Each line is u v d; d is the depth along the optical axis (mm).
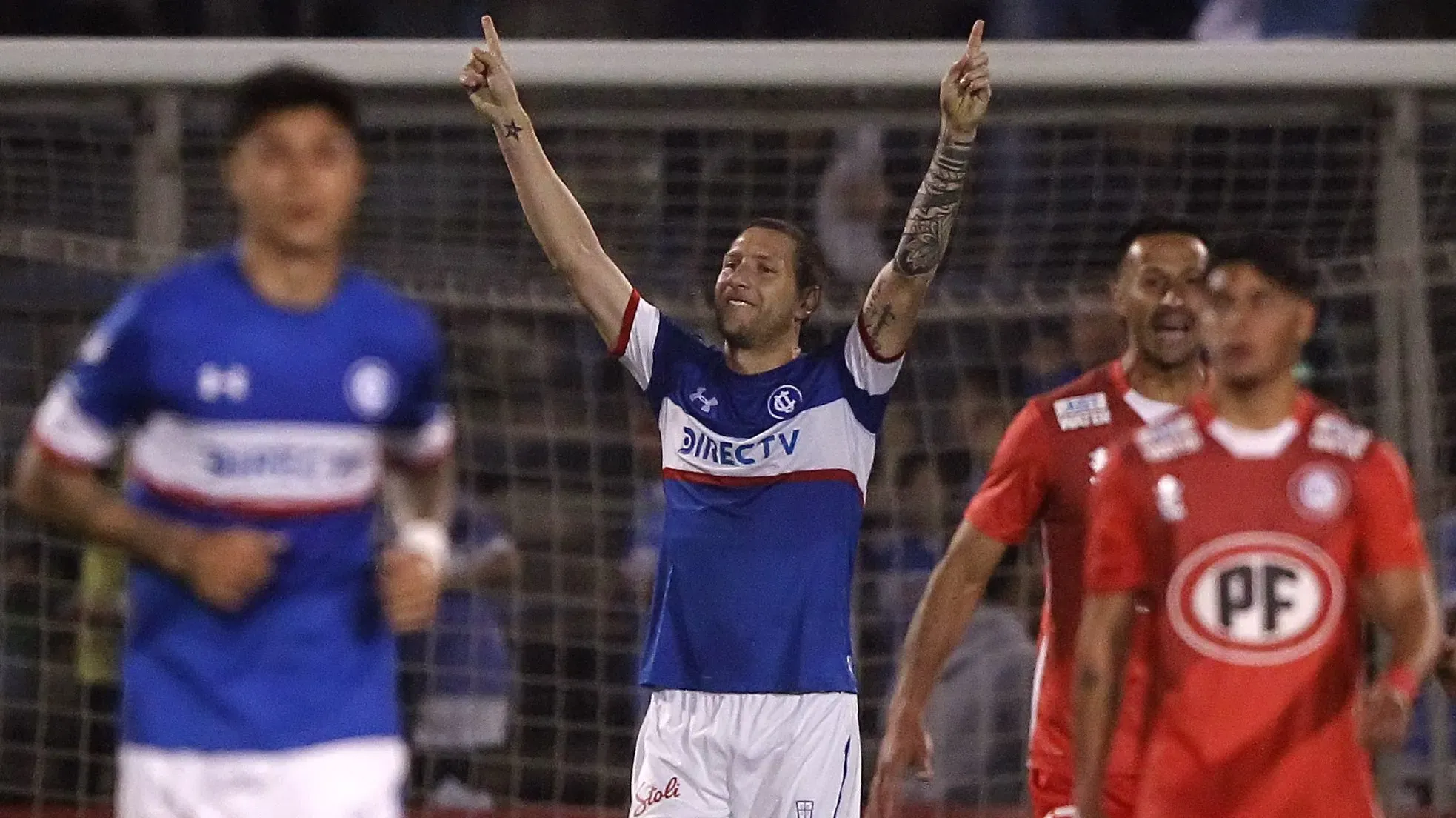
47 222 24891
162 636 12367
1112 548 14805
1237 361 14484
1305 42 22141
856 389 18750
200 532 11867
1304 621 14422
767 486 18609
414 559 12461
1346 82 21906
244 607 12297
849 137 27281
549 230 18969
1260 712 14391
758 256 18688
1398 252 23000
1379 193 23234
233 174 12258
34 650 25500
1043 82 21828
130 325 12109
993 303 26109
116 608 24906
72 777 25656
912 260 18031
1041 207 27703
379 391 12430
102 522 11961
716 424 18734
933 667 18344
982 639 25000
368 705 12602
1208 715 14453
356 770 12492
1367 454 14578
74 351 25531
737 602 18516
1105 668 14828
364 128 23594
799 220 27125
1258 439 14609
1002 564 25641
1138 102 22844
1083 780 14844
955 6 37594
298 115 12055
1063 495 17953
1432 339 25812
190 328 12094
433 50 21812
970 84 17391
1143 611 14883
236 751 12289
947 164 17625
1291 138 25375
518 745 25594
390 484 13430
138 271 23047
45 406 12312
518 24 37656
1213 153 26016
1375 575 14492
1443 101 23031
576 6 37625
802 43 21812
